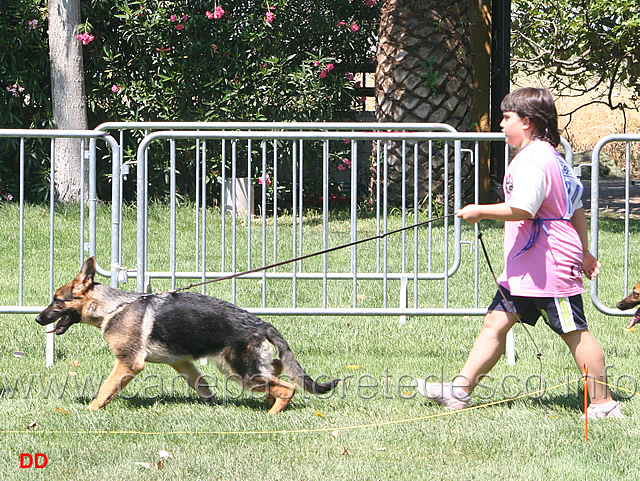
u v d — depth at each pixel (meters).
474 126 18.94
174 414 6.55
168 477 5.22
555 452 5.72
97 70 19.48
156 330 6.43
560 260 6.16
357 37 20.00
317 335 9.26
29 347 8.61
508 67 21.67
